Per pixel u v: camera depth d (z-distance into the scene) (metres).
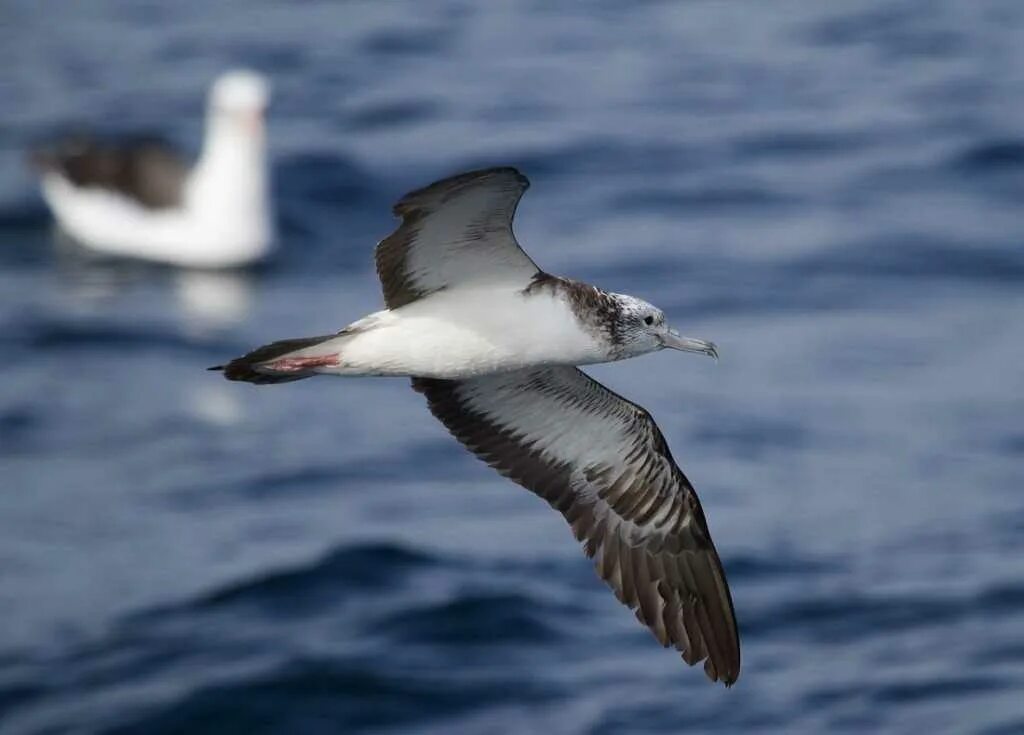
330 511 17.67
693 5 34.91
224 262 23.88
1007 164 26.27
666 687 14.39
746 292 22.41
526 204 25.17
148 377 20.83
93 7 35.78
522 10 34.88
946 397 19.66
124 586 16.33
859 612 15.45
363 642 15.00
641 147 26.89
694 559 11.40
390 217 25.12
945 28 32.84
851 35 32.53
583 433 11.30
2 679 14.88
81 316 22.39
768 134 27.61
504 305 10.39
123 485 18.41
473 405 11.35
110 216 24.41
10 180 26.92
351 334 10.36
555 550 16.70
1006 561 16.22
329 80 30.44
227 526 17.44
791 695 14.33
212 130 24.03
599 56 31.53
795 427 19.11
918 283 22.67
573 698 14.23
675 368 20.75
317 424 19.89
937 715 13.93
